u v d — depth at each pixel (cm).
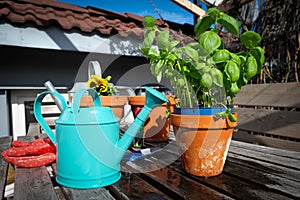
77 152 53
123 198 49
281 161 72
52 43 191
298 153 83
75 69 228
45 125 68
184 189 52
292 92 131
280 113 136
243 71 61
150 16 67
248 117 155
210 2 235
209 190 52
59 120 57
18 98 204
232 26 62
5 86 197
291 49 237
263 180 56
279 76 242
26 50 206
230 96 66
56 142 58
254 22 271
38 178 59
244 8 265
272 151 86
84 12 218
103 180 55
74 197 49
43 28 187
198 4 254
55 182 61
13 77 202
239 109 162
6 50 198
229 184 55
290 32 233
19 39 179
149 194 50
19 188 52
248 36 60
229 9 245
